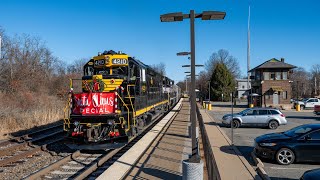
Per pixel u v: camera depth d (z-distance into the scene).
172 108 47.25
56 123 27.12
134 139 18.17
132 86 16.28
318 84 118.19
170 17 9.10
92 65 16.58
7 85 42.78
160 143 16.12
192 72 8.43
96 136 13.57
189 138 17.80
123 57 15.92
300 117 36.38
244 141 18.28
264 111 25.05
